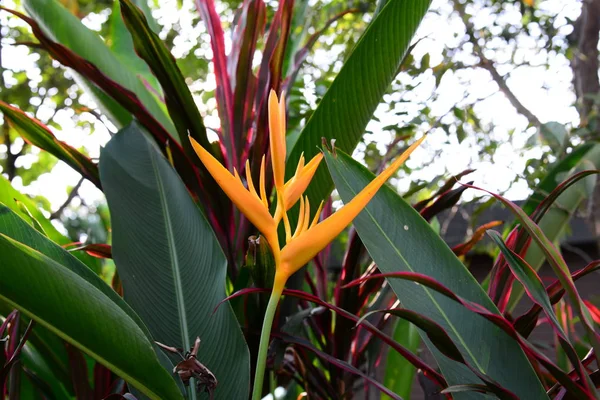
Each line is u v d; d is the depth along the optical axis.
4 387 0.60
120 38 1.28
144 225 0.65
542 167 1.42
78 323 0.46
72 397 0.80
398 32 0.71
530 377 0.52
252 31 0.83
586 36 2.19
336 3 2.59
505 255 0.51
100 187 0.86
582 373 0.48
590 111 1.84
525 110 2.26
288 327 0.71
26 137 0.86
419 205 0.82
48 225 0.93
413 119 1.37
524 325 0.60
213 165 0.46
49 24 0.95
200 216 0.69
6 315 0.67
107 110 1.00
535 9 2.38
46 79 3.43
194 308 0.61
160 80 0.80
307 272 0.87
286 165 0.76
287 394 1.02
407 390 0.87
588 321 0.47
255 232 0.81
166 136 0.81
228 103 0.87
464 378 0.53
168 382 0.47
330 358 0.63
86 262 0.90
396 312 0.48
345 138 0.75
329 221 0.48
